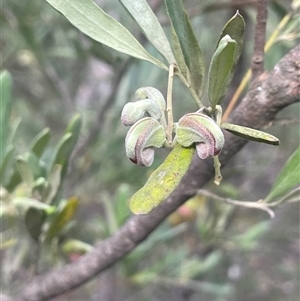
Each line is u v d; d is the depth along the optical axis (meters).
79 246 0.39
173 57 0.23
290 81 0.24
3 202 0.33
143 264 0.69
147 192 0.19
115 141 0.63
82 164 0.59
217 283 0.78
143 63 0.60
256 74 0.25
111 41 0.23
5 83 0.33
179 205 0.30
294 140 0.89
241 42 0.21
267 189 0.94
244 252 0.88
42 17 0.60
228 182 0.73
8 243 0.39
